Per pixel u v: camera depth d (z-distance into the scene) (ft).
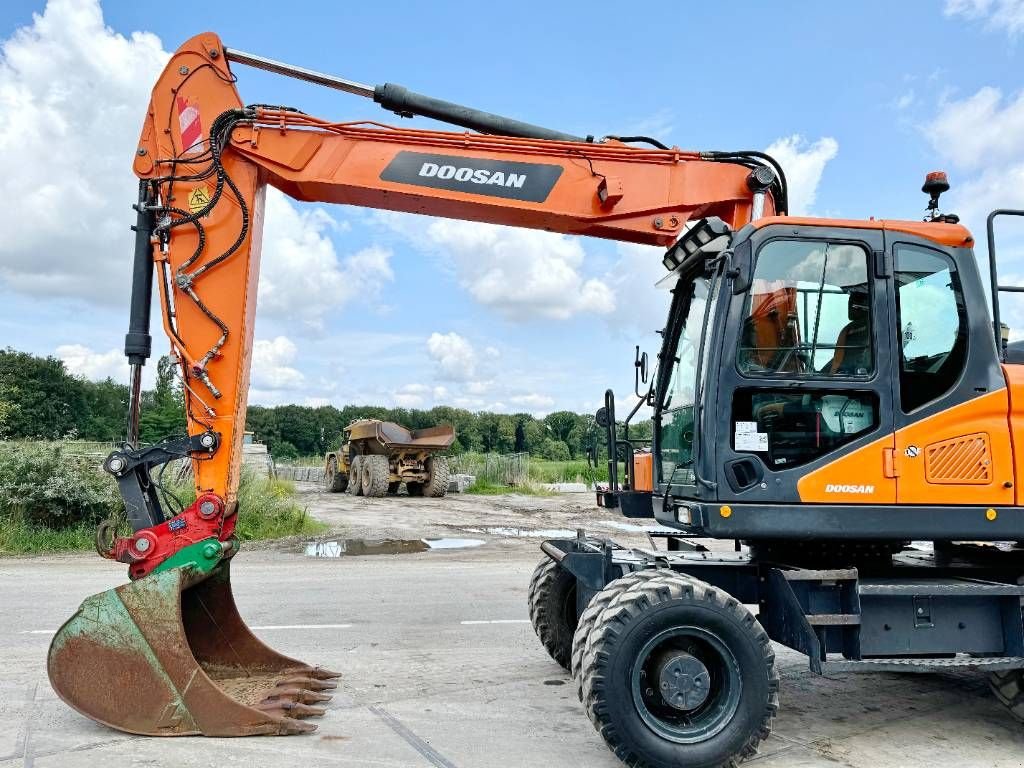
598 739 13.71
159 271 16.06
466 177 16.84
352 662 18.60
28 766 12.05
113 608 13.57
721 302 14.02
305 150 16.66
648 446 18.51
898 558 17.92
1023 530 13.96
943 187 15.30
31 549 36.24
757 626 12.44
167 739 13.32
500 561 35.91
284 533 44.45
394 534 45.60
